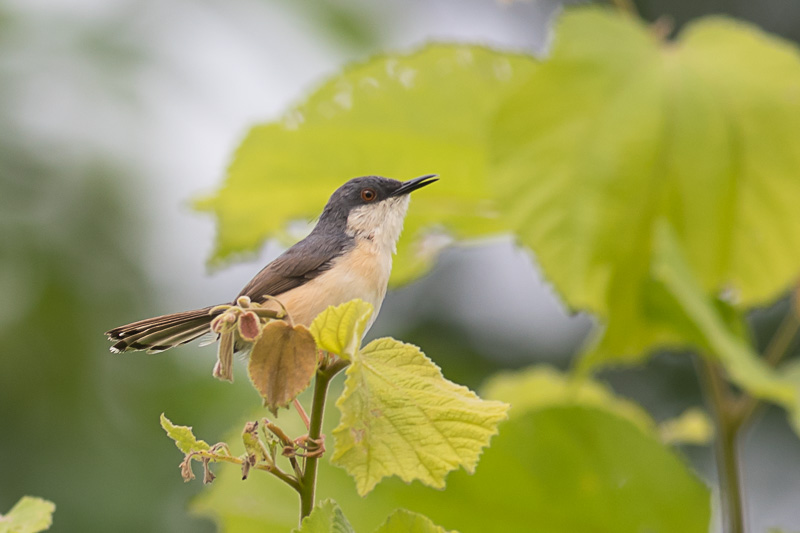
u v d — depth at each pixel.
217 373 4.41
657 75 7.29
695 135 7.21
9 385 12.09
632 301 7.29
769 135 7.21
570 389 8.12
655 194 7.22
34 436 12.08
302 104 8.45
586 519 7.22
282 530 7.18
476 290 16.55
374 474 4.41
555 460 7.20
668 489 7.13
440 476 4.34
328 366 4.50
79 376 12.42
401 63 8.12
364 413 4.43
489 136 7.31
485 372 15.83
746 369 7.21
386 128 8.55
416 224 9.38
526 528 7.18
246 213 9.33
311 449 4.43
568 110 7.25
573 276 7.24
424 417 4.42
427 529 4.42
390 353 4.55
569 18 7.39
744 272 7.67
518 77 8.11
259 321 4.36
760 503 14.98
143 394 12.84
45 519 5.37
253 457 4.28
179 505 12.23
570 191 7.22
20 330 12.11
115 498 11.99
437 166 8.87
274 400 4.26
